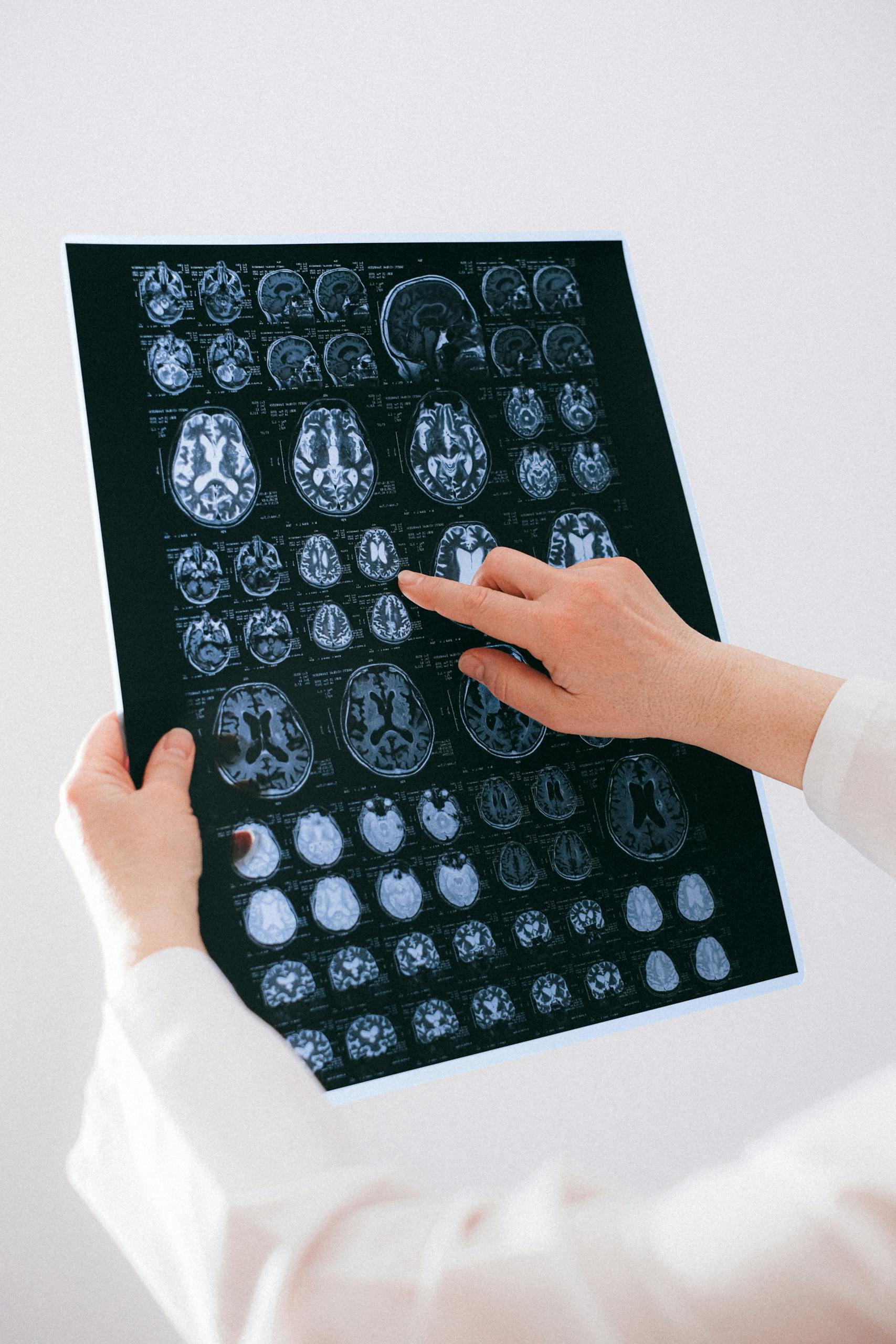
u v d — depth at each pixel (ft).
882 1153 0.96
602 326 3.39
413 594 2.70
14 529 3.26
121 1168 2.06
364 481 2.99
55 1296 2.78
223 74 3.90
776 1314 0.95
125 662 2.65
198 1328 1.88
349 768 2.77
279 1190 1.31
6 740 3.10
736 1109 3.52
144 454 2.81
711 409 4.33
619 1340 1.01
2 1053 2.90
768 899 3.05
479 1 4.36
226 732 2.69
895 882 4.01
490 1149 3.20
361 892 2.70
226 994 1.70
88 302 2.86
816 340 4.55
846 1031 3.77
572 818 2.94
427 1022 2.65
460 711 2.90
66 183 3.58
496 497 3.11
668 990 2.88
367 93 4.09
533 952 2.79
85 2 3.77
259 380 2.97
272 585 2.83
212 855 2.61
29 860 3.04
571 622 2.51
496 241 3.35
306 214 3.86
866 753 2.03
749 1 4.83
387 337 3.14
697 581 3.22
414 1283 1.13
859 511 4.42
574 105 4.42
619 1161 3.32
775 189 4.66
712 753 3.12
